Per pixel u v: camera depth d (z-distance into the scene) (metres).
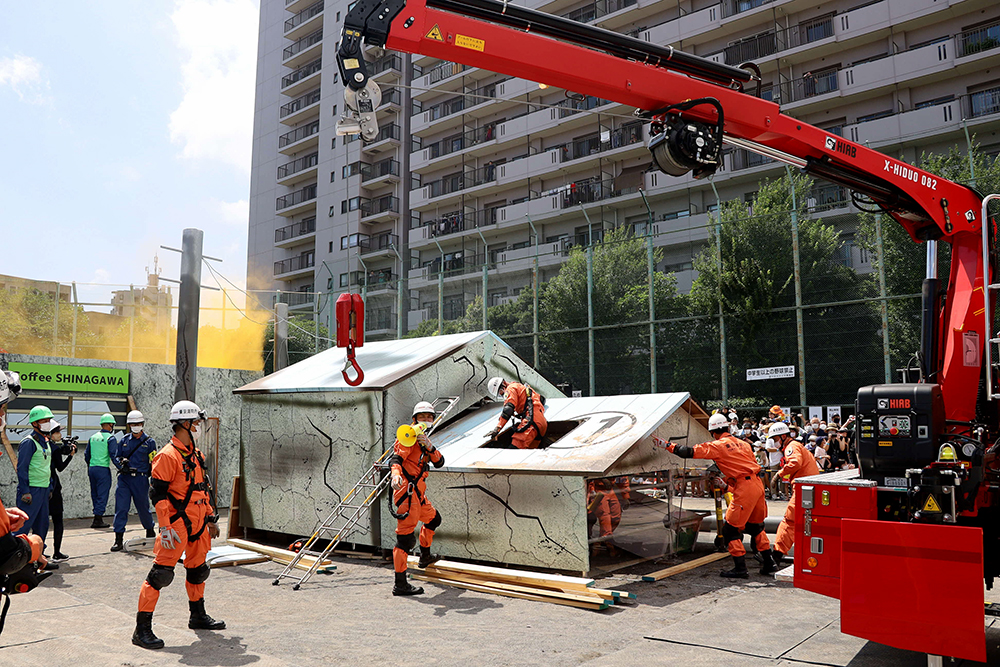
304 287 57.47
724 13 35.12
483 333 10.62
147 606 5.18
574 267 22.09
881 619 4.28
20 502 8.24
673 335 19.95
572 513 7.18
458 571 7.60
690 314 19.75
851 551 4.43
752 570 8.12
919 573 4.18
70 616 6.01
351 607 6.55
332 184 54.75
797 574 5.07
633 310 20.78
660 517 8.88
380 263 51.69
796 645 5.13
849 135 30.03
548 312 22.25
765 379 18.30
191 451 5.61
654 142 6.15
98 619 5.90
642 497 8.91
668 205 35.81
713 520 10.43
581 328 21.53
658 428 8.56
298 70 60.34
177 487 5.46
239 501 10.80
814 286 17.92
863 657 4.84
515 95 44.31
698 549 9.46
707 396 19.17
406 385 9.34
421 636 5.54
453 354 10.01
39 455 8.51
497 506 7.84
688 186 34.69
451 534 8.26
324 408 9.74
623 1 39.72
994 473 5.07
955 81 29.17
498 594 7.02
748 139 6.38
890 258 16.91
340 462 9.44
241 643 5.32
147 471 10.12
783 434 8.45
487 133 44.12
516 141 43.25
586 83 5.91
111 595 7.15
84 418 13.42
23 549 3.45
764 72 34.44
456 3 5.70
